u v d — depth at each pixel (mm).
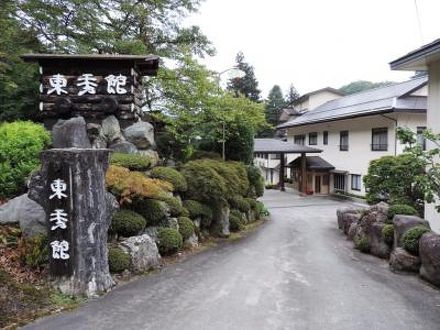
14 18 9445
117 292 5148
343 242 10203
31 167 6641
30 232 5602
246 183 12453
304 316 4523
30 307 4449
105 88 8055
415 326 4316
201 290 5336
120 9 11062
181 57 11172
